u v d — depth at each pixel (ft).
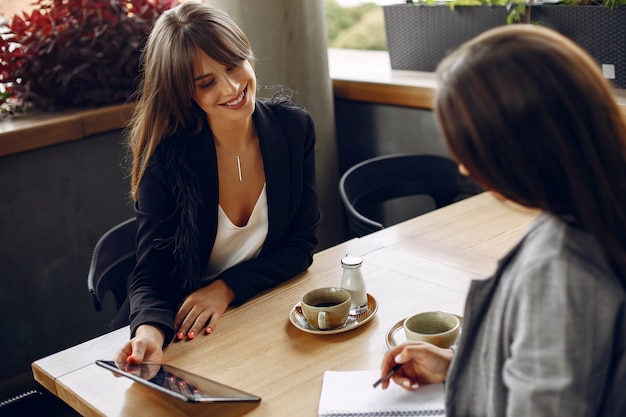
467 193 8.53
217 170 6.02
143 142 6.00
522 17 8.80
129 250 7.00
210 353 5.04
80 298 9.63
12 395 9.14
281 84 9.75
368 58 12.07
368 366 4.68
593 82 2.85
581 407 2.86
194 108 5.93
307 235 6.45
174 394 4.01
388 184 8.50
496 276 3.22
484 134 2.88
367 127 10.66
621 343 3.01
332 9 13.00
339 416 4.15
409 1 10.57
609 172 2.86
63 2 9.71
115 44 9.28
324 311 5.06
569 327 2.83
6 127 8.67
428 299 5.47
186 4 5.78
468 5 9.31
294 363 4.79
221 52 5.56
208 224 6.11
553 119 2.80
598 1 8.39
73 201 9.29
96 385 4.76
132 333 5.26
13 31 9.45
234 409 4.33
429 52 10.09
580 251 2.89
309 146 6.56
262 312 5.56
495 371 3.18
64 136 8.94
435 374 4.30
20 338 9.17
